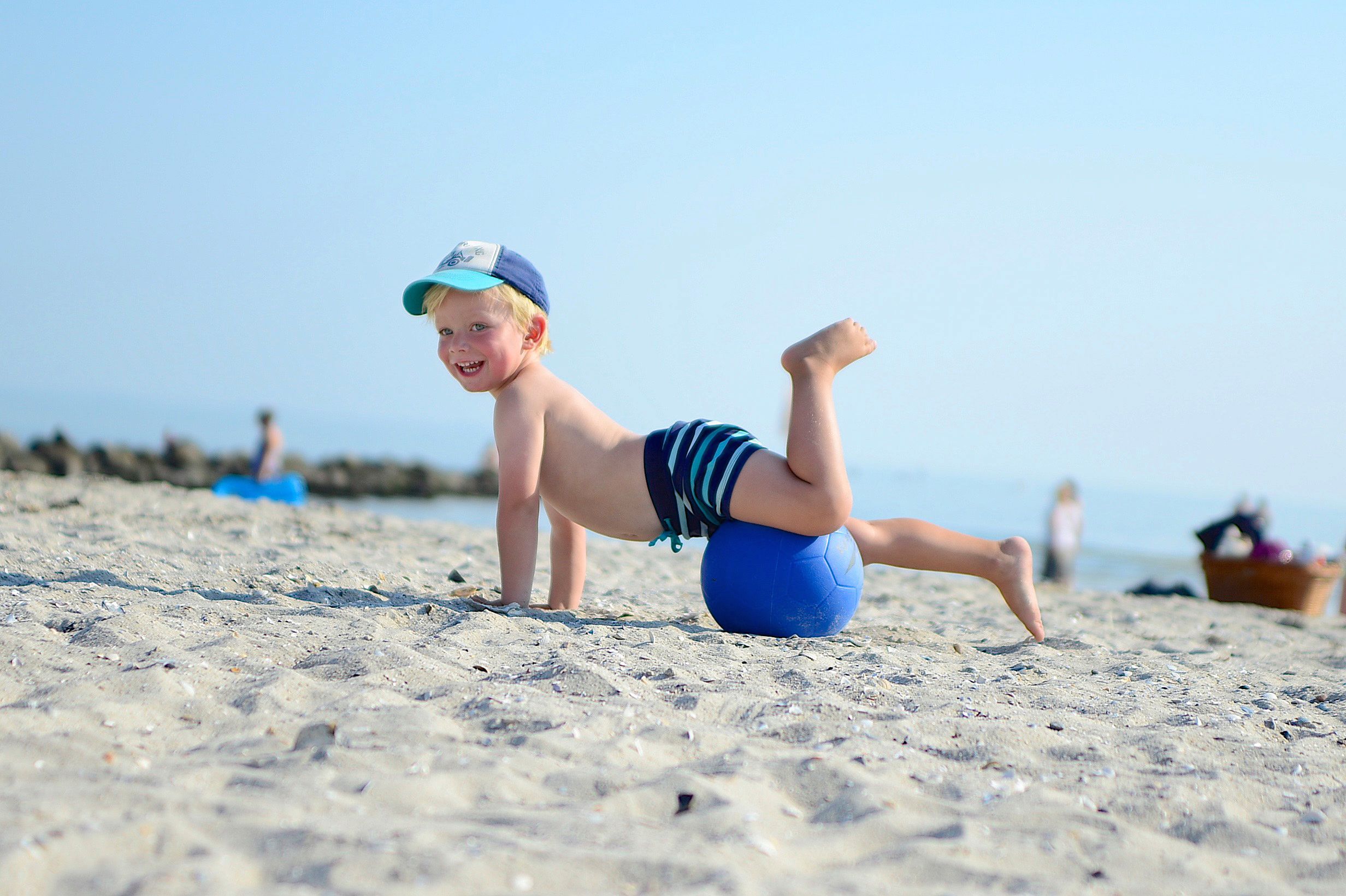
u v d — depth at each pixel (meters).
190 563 4.53
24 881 1.39
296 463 30.52
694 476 3.67
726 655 3.27
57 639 2.84
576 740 2.23
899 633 4.15
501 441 3.79
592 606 4.54
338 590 3.99
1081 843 1.83
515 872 1.53
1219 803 2.12
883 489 53.72
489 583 5.07
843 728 2.45
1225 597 8.53
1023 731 2.50
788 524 3.65
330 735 2.14
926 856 1.70
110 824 1.58
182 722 2.26
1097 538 25.30
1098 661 3.86
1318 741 2.71
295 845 1.57
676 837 1.72
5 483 8.23
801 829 1.87
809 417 3.57
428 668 2.76
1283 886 1.73
